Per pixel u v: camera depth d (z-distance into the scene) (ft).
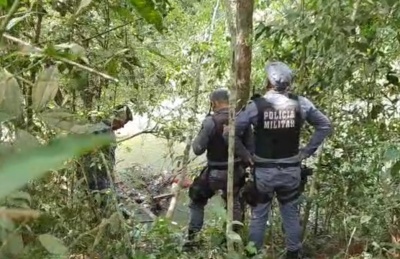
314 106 15.31
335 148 16.42
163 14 10.94
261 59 18.06
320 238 17.03
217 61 18.30
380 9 13.96
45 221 5.65
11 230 3.24
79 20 11.43
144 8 4.92
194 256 12.83
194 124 17.63
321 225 17.67
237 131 15.01
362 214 13.70
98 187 12.70
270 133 14.94
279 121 14.84
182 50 18.67
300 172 15.34
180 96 19.06
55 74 4.40
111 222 9.73
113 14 12.96
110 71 11.07
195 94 17.85
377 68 15.64
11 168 1.06
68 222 11.00
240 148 15.10
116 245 10.20
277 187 15.19
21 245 3.51
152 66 17.13
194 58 18.74
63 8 10.36
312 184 16.69
